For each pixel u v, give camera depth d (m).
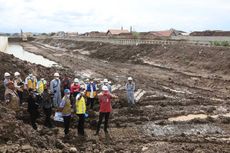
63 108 14.52
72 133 15.14
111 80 33.06
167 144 14.30
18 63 27.62
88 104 19.59
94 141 14.41
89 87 19.47
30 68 28.30
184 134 15.65
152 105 21.91
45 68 34.19
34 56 69.75
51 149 12.04
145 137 15.30
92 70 42.81
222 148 13.79
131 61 53.62
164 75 37.28
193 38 72.31
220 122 18.05
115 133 15.88
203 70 37.94
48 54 73.12
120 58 58.44
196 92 27.36
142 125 17.31
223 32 88.25
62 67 45.62
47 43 132.50
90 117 18.17
